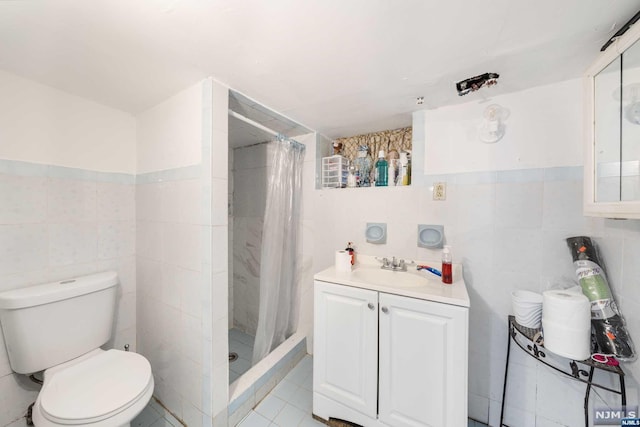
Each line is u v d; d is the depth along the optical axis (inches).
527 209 49.0
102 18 30.9
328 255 72.8
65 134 52.1
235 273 92.0
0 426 44.8
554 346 38.1
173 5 28.7
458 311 40.5
